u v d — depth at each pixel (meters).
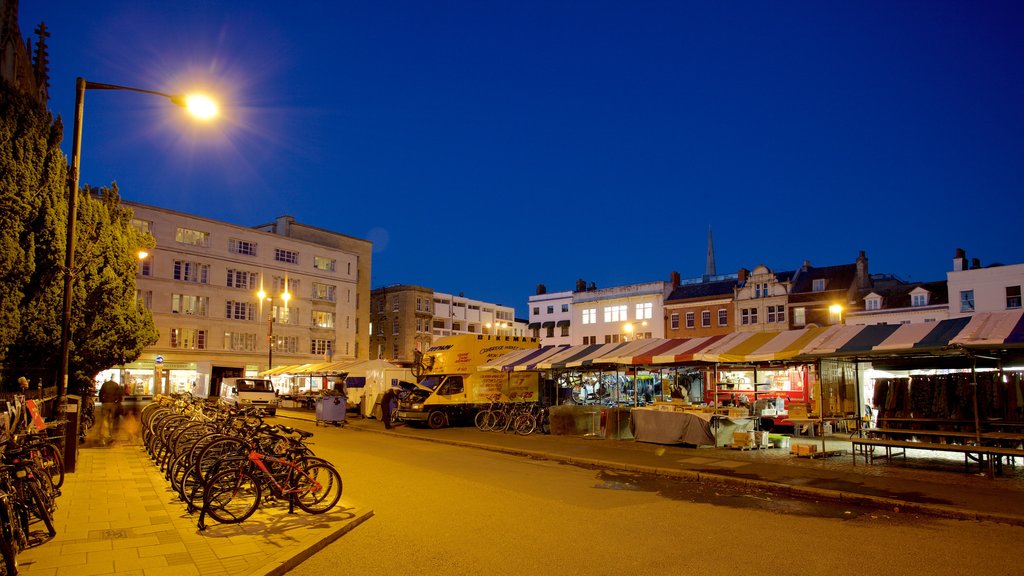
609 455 16.00
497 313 90.44
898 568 6.64
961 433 12.77
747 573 6.46
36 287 15.72
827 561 6.88
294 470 8.80
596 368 24.02
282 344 59.03
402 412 24.91
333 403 27.36
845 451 16.38
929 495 10.39
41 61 25.20
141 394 48.28
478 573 6.49
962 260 45.09
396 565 6.78
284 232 63.50
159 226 51.72
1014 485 11.37
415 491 11.27
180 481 9.47
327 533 7.75
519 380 26.80
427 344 78.31
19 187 13.88
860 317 47.59
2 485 6.66
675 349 18.41
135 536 7.59
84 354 19.41
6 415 8.37
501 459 16.20
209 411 14.21
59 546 7.12
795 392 24.61
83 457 14.88
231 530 7.89
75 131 13.66
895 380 14.75
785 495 11.09
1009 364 14.82
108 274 19.86
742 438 17.08
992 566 6.75
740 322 55.09
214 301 54.44
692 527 8.48
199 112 13.82
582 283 69.31
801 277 54.16
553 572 6.50
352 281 66.00
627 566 6.68
